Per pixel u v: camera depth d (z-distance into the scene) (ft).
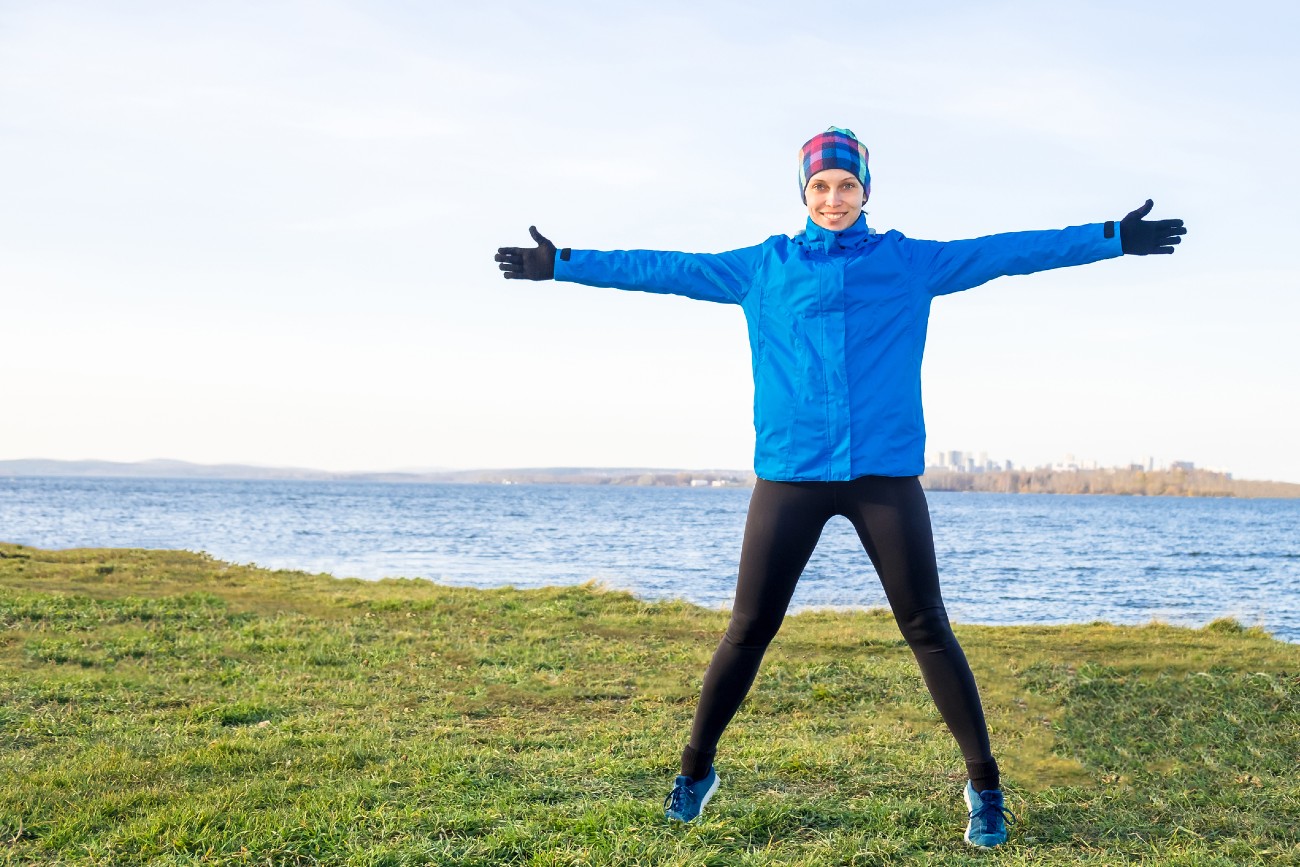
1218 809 12.41
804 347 10.07
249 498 381.40
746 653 10.52
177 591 40.65
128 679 21.43
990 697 20.94
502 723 18.38
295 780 13.26
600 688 22.09
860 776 13.67
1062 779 13.98
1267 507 548.31
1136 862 10.25
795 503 10.16
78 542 119.75
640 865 10.02
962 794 12.80
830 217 10.30
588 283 10.74
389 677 23.11
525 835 10.77
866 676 23.47
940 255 10.21
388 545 122.72
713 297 10.70
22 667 22.85
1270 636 33.50
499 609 36.88
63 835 10.80
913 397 10.16
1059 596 73.46
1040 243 9.95
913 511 9.98
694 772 11.25
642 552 117.80
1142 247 9.68
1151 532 209.87
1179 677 21.85
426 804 12.10
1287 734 16.63
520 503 398.21
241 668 23.61
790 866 10.02
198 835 10.82
